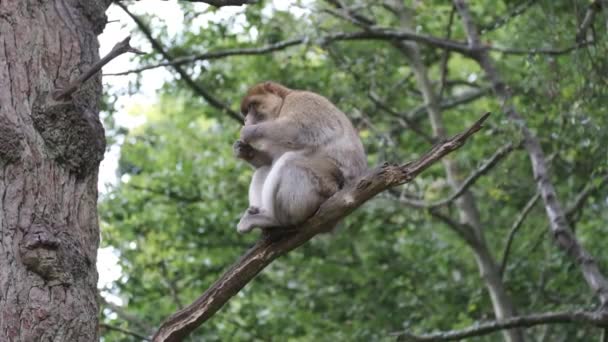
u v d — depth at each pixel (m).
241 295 20.30
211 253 19.58
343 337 19.61
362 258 21.19
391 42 20.48
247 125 10.03
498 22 17.52
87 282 7.17
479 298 18.48
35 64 7.45
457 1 17.98
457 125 23.56
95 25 8.05
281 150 9.87
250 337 18.75
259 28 18.88
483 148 19.98
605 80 15.05
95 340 7.12
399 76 22.78
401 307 20.38
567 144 16.53
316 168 9.48
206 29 18.48
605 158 15.09
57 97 7.34
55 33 7.64
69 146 7.35
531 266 20.17
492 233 22.98
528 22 16.62
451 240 22.44
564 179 18.88
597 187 15.56
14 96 7.27
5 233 6.90
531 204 17.97
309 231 8.11
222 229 19.64
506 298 18.20
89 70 7.29
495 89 16.70
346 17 17.39
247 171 20.72
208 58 16.88
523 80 16.88
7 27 7.48
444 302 21.08
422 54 21.80
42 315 6.78
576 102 15.16
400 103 21.58
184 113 22.39
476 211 19.11
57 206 7.18
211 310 7.70
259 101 10.73
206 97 17.50
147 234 18.75
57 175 7.26
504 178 18.28
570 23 16.30
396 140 21.11
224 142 21.72
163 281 17.83
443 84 19.72
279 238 8.09
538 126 16.72
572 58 15.46
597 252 20.69
